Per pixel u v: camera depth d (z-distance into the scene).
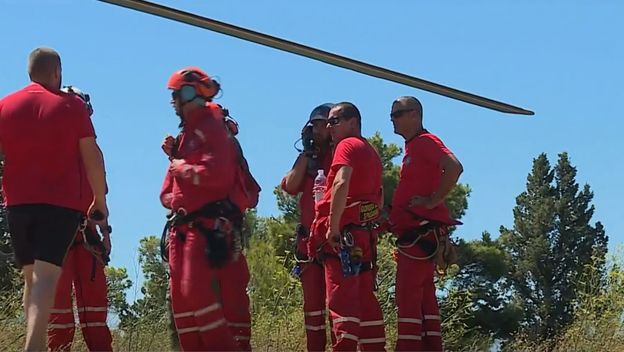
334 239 8.39
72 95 7.86
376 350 8.88
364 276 8.80
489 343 14.02
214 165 7.45
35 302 7.43
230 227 7.54
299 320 12.18
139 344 11.17
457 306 14.56
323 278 9.22
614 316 12.62
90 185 7.83
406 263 9.20
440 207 9.32
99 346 8.87
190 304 7.50
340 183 8.36
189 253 7.46
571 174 58.56
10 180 7.72
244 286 8.19
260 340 11.71
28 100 7.70
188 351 7.64
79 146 7.77
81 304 8.88
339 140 8.77
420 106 9.42
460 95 9.39
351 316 8.45
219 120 7.65
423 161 9.23
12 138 7.66
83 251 8.82
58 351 8.71
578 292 14.00
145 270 11.88
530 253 55.50
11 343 9.81
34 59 7.83
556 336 12.77
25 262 7.74
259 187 8.09
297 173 9.27
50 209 7.60
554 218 57.44
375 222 8.80
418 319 9.19
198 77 7.63
